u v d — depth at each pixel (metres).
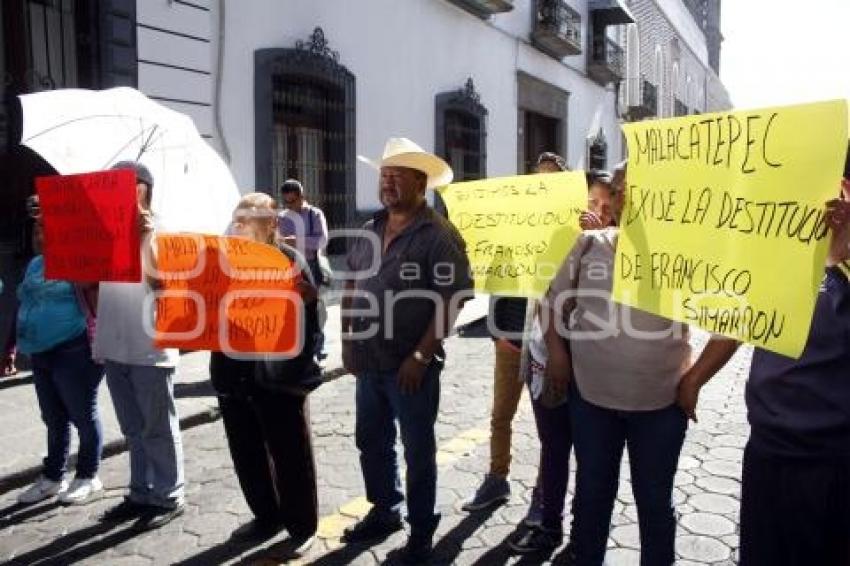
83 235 2.91
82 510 3.81
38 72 6.91
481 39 14.53
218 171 3.55
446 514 3.71
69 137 3.17
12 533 3.57
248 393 3.21
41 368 3.87
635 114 25.62
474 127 14.38
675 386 2.56
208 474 4.34
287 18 9.28
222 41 8.27
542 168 3.80
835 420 1.88
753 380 2.08
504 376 3.70
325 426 5.25
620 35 23.58
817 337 1.92
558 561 3.23
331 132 10.39
